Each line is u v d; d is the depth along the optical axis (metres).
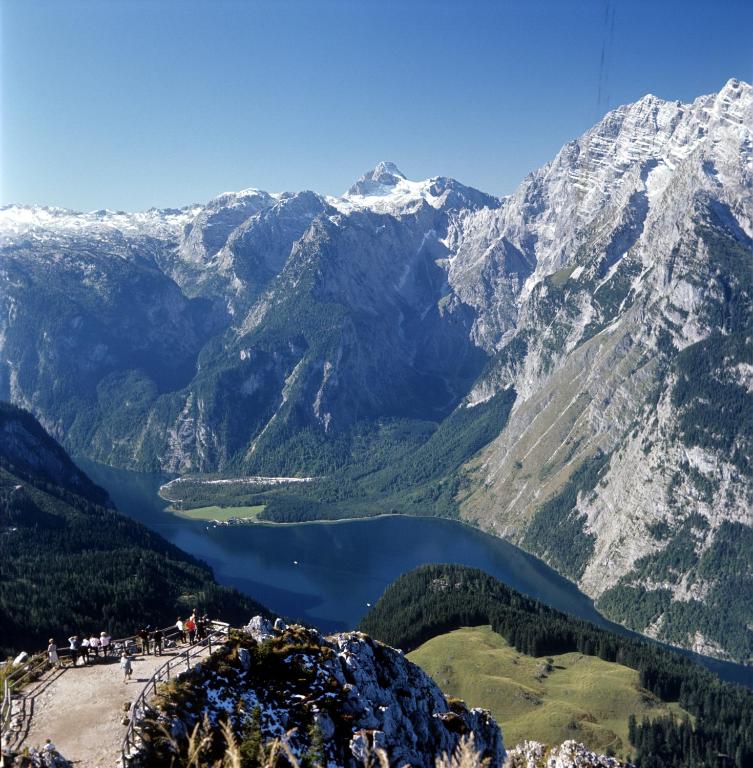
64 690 67.12
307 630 73.75
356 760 63.78
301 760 60.00
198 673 66.00
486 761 43.12
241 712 63.50
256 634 72.56
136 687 67.06
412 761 68.94
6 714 59.97
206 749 58.31
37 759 55.56
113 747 58.25
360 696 69.25
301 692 67.38
